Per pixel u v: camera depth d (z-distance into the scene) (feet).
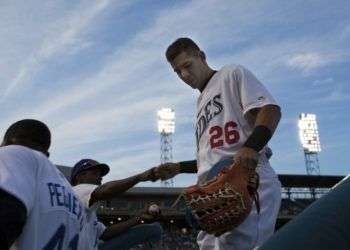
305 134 201.87
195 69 8.54
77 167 14.29
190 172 10.11
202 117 8.49
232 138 7.78
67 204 6.67
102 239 14.92
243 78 7.76
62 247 6.44
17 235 5.42
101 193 10.39
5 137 7.14
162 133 209.26
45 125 7.35
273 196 7.44
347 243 2.23
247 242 6.93
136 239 14.89
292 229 2.38
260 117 6.89
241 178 6.00
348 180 2.61
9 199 5.35
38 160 6.37
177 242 136.46
